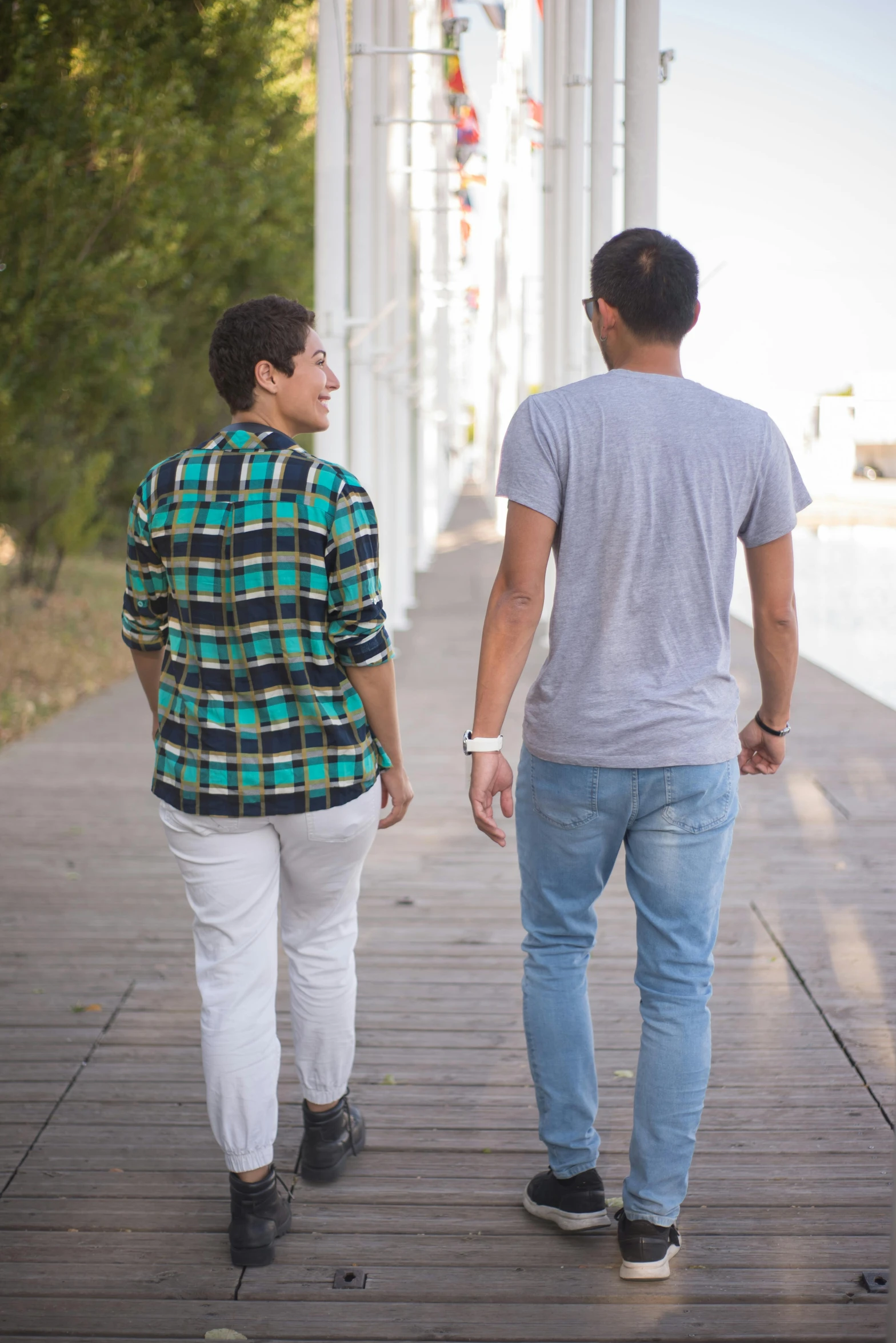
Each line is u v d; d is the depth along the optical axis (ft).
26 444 30.86
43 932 12.98
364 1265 7.25
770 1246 7.43
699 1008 6.92
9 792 19.34
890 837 16.85
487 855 16.05
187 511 6.51
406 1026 10.56
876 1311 6.85
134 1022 10.63
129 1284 7.06
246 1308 6.86
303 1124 8.68
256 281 39.88
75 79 23.77
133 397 31.65
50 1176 8.16
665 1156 6.90
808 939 12.76
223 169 31.76
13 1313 6.78
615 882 14.80
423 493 62.49
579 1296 6.97
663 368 6.70
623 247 6.63
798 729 24.48
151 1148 8.53
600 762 6.64
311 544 6.38
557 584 6.66
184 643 6.68
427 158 47.09
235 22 27.66
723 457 6.45
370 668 6.67
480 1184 8.12
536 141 48.49
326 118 24.31
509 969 11.94
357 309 29.48
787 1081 9.52
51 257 24.49
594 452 6.43
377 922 13.37
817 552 64.39
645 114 15.98
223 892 6.88
